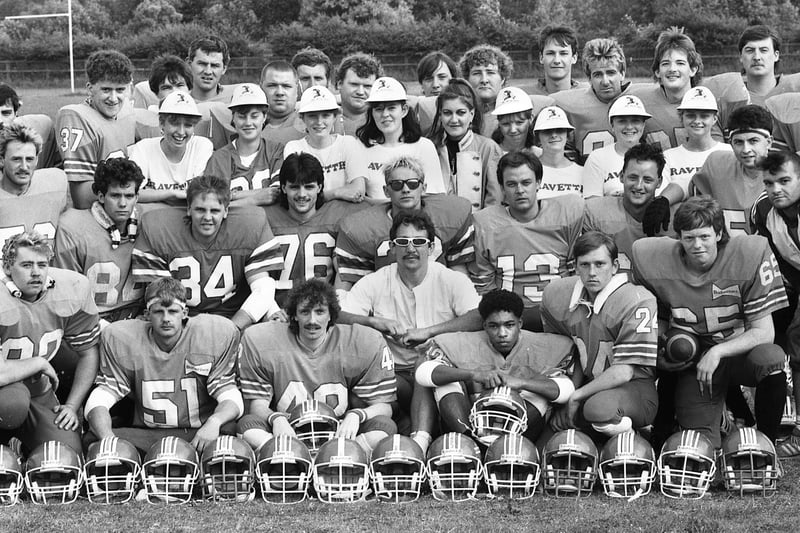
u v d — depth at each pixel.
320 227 7.02
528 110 7.71
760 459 5.52
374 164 7.28
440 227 6.94
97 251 6.73
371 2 43.56
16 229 6.65
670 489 5.54
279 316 6.52
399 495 5.53
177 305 5.96
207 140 7.51
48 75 32.94
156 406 6.09
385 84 7.20
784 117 7.72
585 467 5.59
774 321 6.71
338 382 6.13
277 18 45.72
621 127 7.36
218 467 5.58
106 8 52.66
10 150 6.62
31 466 5.50
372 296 6.61
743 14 38.25
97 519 5.14
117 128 7.73
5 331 5.97
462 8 46.53
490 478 5.52
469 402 6.06
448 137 7.59
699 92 7.29
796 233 6.40
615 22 44.47
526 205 6.83
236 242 6.71
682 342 6.13
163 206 6.92
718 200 6.96
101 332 6.21
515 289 6.93
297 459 5.43
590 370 6.16
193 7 48.88
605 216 6.82
